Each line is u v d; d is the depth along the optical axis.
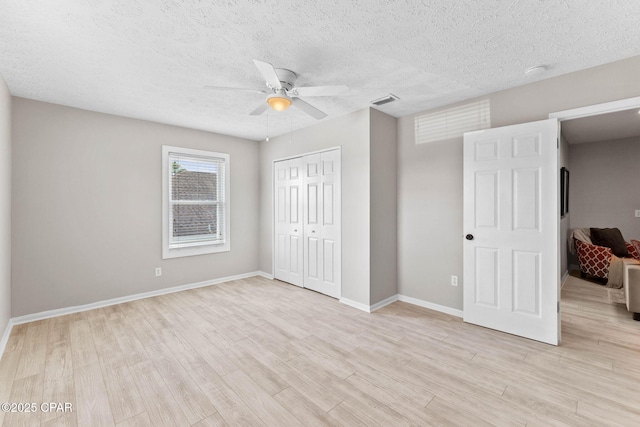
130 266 3.69
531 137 2.58
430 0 1.58
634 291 2.95
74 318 3.11
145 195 3.81
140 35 1.92
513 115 2.77
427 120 3.40
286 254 4.55
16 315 2.95
